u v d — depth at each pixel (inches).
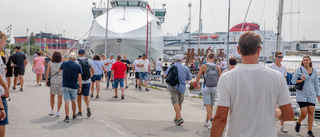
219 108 106.3
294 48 1038.4
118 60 503.8
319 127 323.6
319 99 283.4
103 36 1545.3
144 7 1813.5
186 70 318.7
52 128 272.8
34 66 639.1
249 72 105.8
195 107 448.5
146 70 658.8
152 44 1622.8
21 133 249.6
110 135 258.1
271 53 2935.5
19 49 534.6
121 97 506.0
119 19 1628.9
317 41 1014.4
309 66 284.0
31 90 551.8
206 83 297.6
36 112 343.3
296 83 278.1
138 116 353.1
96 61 500.1
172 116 364.2
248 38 106.8
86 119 319.9
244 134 104.7
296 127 287.6
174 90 317.4
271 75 105.4
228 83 106.0
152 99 519.5
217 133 106.7
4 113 163.6
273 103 105.3
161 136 264.4
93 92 552.1
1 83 166.4
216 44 3009.4
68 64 302.5
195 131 288.4
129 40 1528.1
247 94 104.2
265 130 103.8
